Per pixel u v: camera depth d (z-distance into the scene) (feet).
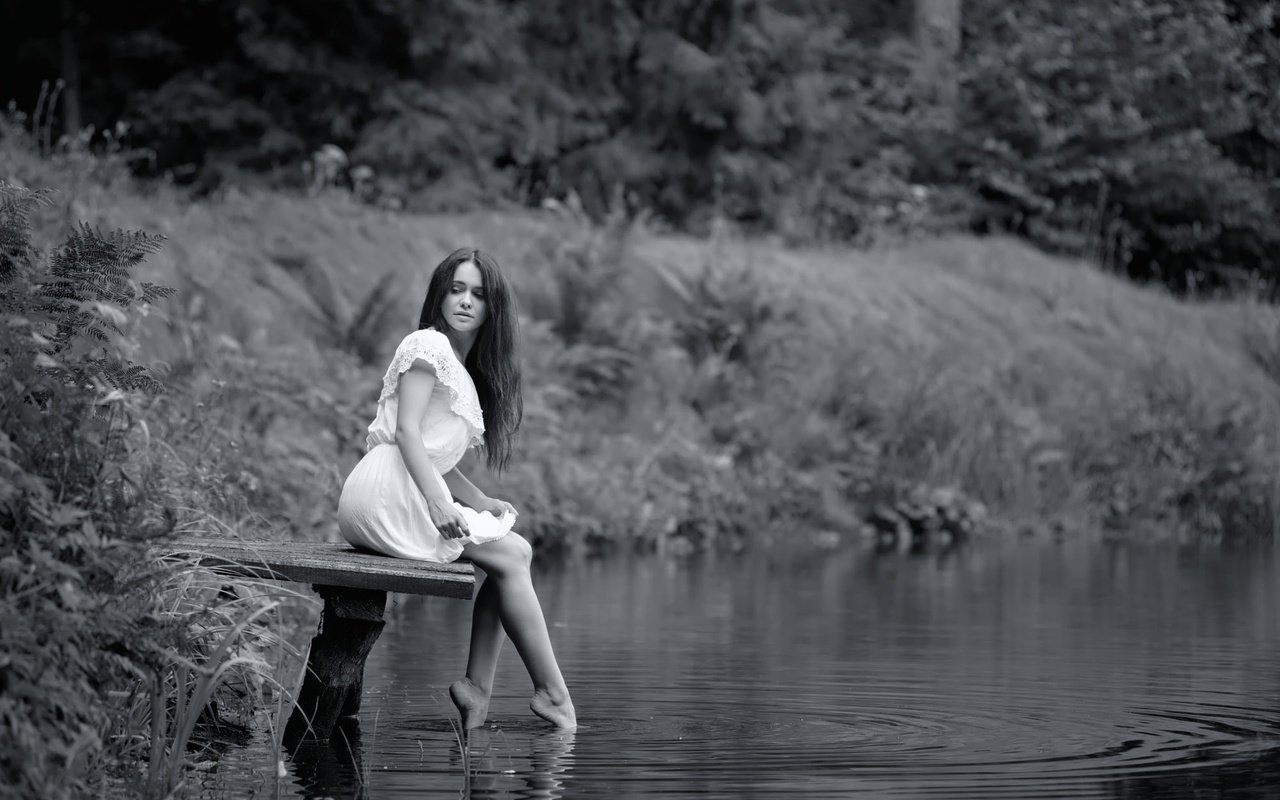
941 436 54.60
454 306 16.78
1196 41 87.61
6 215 13.28
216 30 65.46
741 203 72.84
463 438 16.19
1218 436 58.85
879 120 80.74
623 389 51.31
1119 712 16.29
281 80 64.80
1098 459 56.59
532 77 69.31
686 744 14.43
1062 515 53.11
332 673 14.70
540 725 15.52
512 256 54.75
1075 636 23.32
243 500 19.36
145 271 39.86
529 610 15.72
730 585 31.76
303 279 47.44
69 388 12.09
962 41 89.86
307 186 61.77
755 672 19.25
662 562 37.81
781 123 73.51
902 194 77.82
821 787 12.38
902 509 49.93
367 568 13.82
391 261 51.55
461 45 65.05
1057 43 84.33
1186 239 86.89
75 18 64.18
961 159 83.10
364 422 36.27
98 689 11.72
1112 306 72.69
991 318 67.21
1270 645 22.31
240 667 15.15
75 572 10.62
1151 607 27.86
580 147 72.90
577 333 51.83
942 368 59.16
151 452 17.51
